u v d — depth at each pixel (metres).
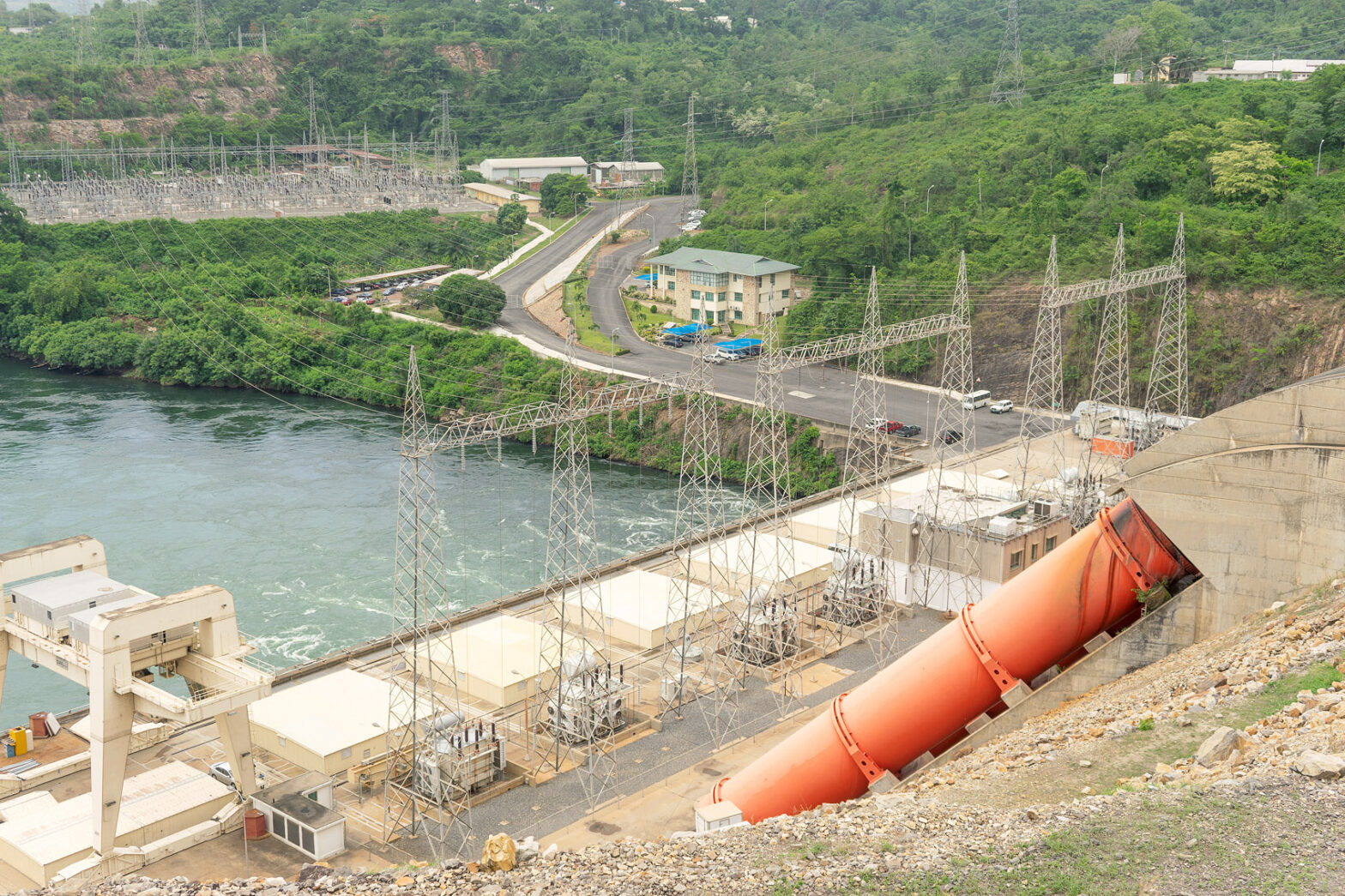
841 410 147.75
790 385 159.75
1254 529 47.72
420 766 64.25
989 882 29.36
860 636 86.19
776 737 71.62
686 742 71.44
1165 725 39.12
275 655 90.25
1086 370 157.25
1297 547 47.12
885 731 49.66
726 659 82.19
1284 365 145.88
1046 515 92.00
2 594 62.94
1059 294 107.19
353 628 95.31
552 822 62.19
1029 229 180.50
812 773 49.84
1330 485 46.19
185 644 60.91
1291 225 157.25
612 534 118.38
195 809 60.53
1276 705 38.28
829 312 175.88
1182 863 28.92
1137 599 50.09
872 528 92.62
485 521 122.25
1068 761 38.12
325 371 182.00
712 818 46.94
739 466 142.12
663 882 31.25
